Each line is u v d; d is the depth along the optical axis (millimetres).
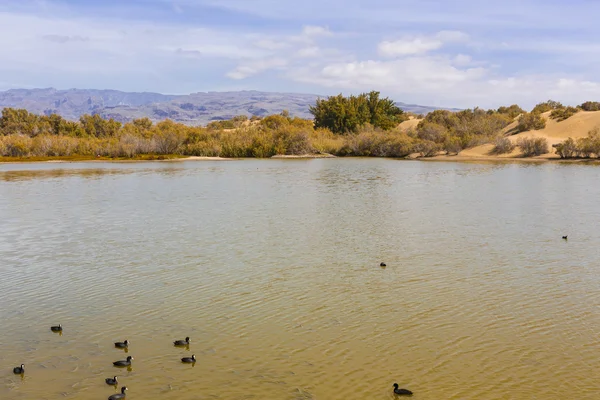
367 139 128125
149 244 32344
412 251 29969
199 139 131500
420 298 22266
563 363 16609
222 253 29953
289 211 43938
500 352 17344
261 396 14961
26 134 159875
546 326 19281
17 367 16359
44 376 16141
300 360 16969
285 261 28109
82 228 37562
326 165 96188
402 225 37375
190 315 20656
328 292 23125
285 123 161375
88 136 163875
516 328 19141
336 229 36219
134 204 48906
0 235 35469
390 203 47750
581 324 19391
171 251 30531
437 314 20500
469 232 34781
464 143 110688
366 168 87750
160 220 40344
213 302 22031
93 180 72062
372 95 167750
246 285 24156
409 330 19062
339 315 20500
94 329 19469
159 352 17609
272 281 24719
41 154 122125
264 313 20781
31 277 25766
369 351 17516
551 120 117188
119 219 40969
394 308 21141
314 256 29078
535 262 27438
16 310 21391
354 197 52031
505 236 33500
